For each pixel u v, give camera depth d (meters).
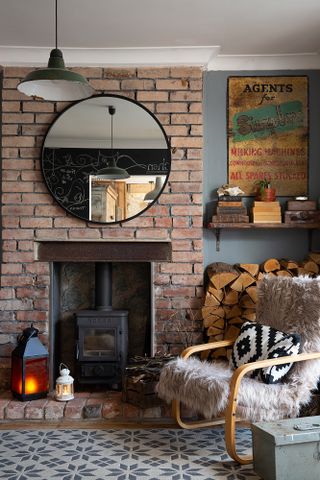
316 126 4.13
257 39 3.77
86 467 2.76
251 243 4.17
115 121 3.98
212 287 3.86
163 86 3.99
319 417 2.76
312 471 2.54
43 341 3.97
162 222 3.99
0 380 3.94
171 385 3.02
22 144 3.98
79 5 3.20
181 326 3.98
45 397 3.73
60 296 4.32
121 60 3.95
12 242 3.98
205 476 2.66
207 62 3.96
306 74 4.12
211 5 3.22
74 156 3.97
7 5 3.19
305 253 4.17
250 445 3.06
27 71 3.97
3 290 3.98
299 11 3.32
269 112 4.13
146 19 3.42
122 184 3.98
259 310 3.46
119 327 3.90
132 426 3.40
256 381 2.89
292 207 3.99
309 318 3.12
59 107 4.00
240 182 4.12
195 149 3.99
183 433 3.27
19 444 3.08
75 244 4.02
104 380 3.90
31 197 3.99
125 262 4.30
